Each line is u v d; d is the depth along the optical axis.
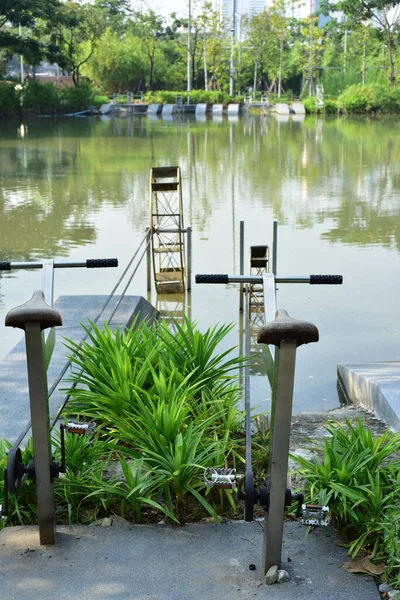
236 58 70.38
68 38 61.16
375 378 5.47
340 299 8.76
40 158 22.81
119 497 3.37
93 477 3.35
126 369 4.27
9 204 14.57
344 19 69.88
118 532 3.08
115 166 20.62
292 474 3.63
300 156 23.30
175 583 2.71
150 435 3.61
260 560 2.87
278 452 2.64
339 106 52.62
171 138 30.48
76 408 4.17
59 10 52.94
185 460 3.37
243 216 13.28
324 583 2.71
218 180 17.77
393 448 3.40
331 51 67.25
